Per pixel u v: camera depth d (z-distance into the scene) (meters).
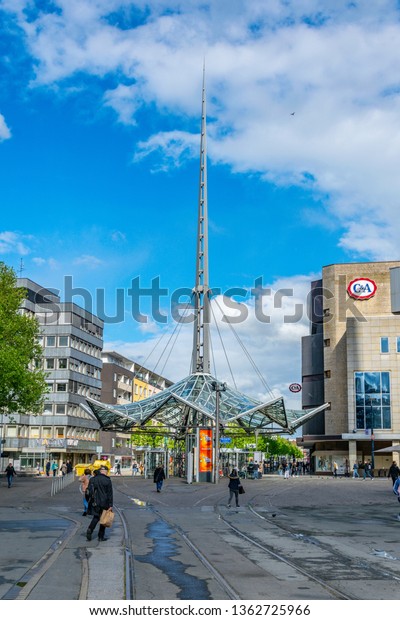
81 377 103.38
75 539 16.11
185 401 61.62
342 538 17.47
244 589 10.16
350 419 86.56
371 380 86.88
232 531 18.91
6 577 10.75
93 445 106.81
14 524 20.41
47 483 54.59
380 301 95.62
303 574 11.53
